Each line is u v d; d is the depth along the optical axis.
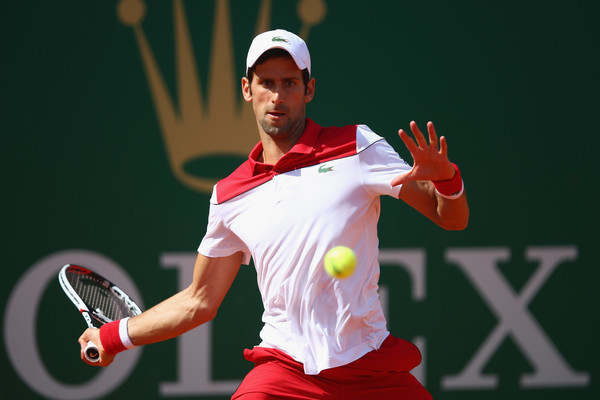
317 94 19.80
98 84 19.52
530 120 20.06
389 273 19.91
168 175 19.66
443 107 19.95
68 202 19.45
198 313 10.85
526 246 20.05
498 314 19.97
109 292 13.05
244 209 10.29
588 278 20.11
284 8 19.77
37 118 19.39
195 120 19.69
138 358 19.59
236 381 19.72
